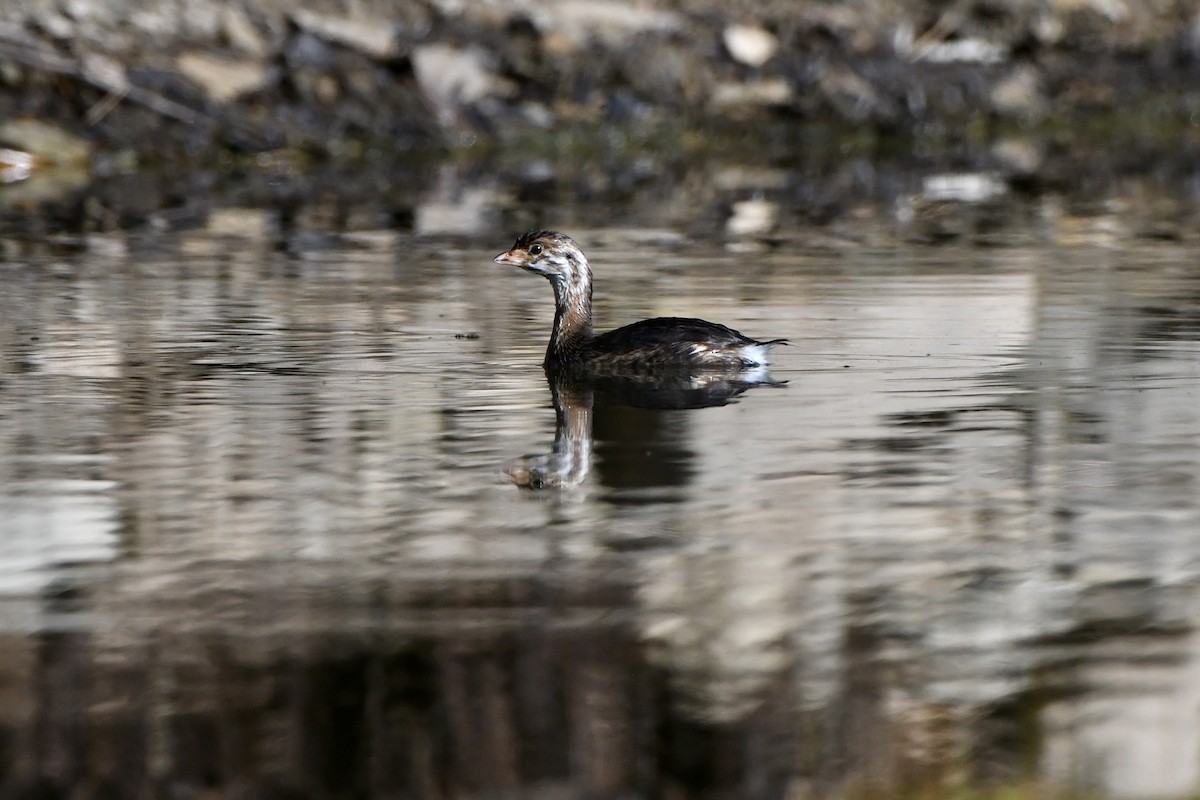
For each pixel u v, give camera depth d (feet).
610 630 30.60
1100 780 25.85
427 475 39.65
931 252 72.23
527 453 41.52
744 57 112.47
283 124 101.55
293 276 65.92
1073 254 71.41
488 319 58.39
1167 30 124.06
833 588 32.60
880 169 102.06
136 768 26.12
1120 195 91.25
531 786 25.82
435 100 104.73
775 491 38.32
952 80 115.96
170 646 29.96
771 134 110.11
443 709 27.84
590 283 52.01
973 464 40.34
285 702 28.12
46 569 33.37
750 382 48.98
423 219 81.92
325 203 86.89
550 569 33.45
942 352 52.60
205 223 79.77
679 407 46.29
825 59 114.42
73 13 101.65
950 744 26.73
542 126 106.01
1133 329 55.57
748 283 64.59
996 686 28.55
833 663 29.50
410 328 56.65
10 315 57.47
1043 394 46.93
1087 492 38.11
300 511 36.86
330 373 49.98
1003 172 100.73
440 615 31.19
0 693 28.30
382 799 25.32
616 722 27.40
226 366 50.60
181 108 100.22
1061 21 122.11
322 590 32.30
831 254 71.77
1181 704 27.94
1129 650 29.94
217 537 35.24
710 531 35.65
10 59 99.04
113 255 70.18
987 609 31.53
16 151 95.81
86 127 98.63
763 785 25.77
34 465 40.11
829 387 48.16
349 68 104.47
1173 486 38.58
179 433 43.09
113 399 46.42
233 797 25.55
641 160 105.09
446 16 109.09
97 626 30.71
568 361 51.31
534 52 108.88
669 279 65.57
